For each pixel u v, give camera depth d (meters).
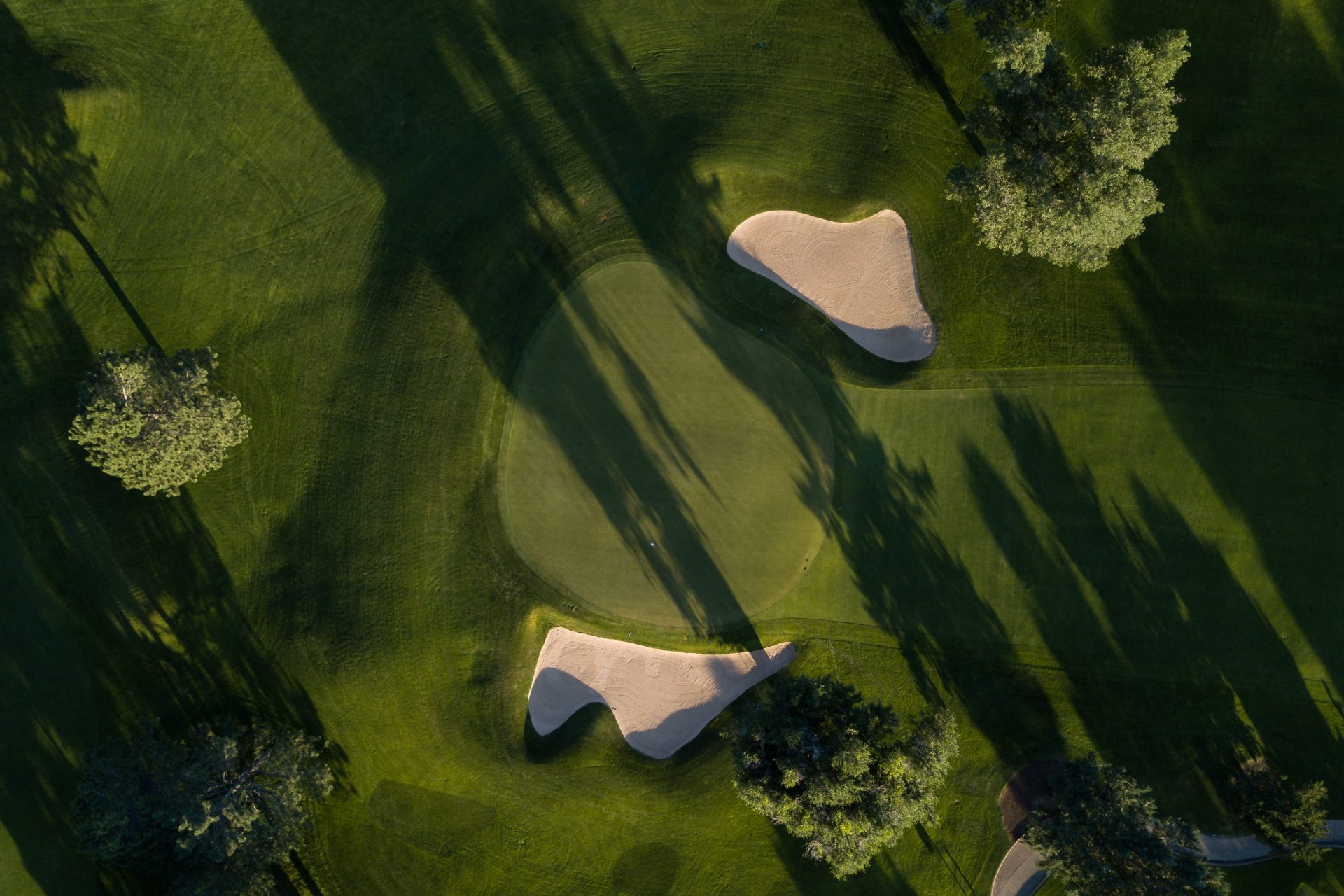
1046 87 33.06
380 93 39.06
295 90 38.91
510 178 39.16
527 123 39.16
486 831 39.25
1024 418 39.28
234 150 38.84
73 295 38.66
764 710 34.09
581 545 39.28
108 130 38.66
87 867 38.03
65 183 38.69
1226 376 39.09
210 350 37.25
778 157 39.06
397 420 38.97
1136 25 38.97
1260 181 39.03
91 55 38.56
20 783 38.09
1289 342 39.06
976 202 38.75
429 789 39.16
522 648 39.19
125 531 38.69
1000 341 39.28
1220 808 39.09
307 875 38.94
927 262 39.28
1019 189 32.47
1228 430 39.06
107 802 33.38
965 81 39.00
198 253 38.84
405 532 38.88
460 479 39.06
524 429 39.25
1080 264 34.72
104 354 35.00
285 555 38.91
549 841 39.28
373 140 39.06
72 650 38.56
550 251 39.12
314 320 38.97
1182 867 33.22
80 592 38.59
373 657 38.75
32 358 38.56
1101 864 33.81
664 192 39.06
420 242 39.12
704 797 39.28
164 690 38.66
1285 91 38.84
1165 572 39.22
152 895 38.19
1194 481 39.09
